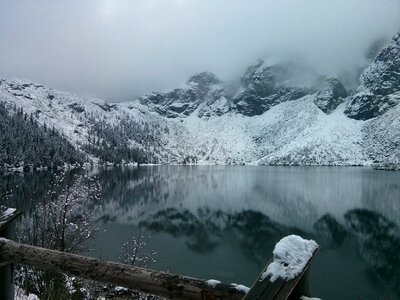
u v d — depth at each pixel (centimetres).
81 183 1282
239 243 4016
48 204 1102
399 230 4791
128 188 8850
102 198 6850
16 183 6569
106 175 12212
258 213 6109
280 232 4697
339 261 3425
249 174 15775
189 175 14788
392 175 14412
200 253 3466
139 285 222
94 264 243
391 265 3269
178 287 208
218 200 7494
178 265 3019
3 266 299
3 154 12294
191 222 5225
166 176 13775
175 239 4028
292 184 10825
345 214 5962
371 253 3716
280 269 172
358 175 14588
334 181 11625
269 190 9294
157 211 5928
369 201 7225
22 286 672
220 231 4681
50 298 550
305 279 177
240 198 7806
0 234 309
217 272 2909
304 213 6112
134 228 4397
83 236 1205
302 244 184
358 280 2839
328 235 4575
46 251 271
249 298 169
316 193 8538
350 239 4356
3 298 300
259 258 3359
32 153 12988
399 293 2509
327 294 2525
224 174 15775
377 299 2420
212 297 198
